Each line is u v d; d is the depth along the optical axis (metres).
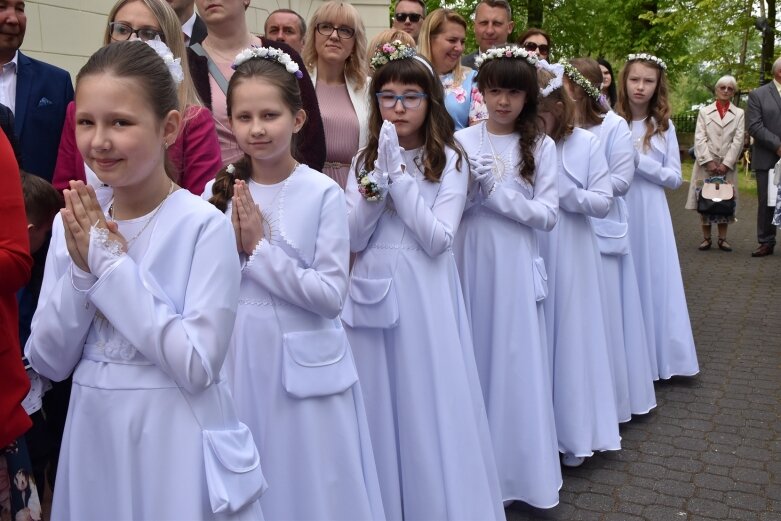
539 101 3.69
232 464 1.83
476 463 2.90
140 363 1.83
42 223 2.64
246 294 2.43
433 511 2.87
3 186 1.96
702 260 9.48
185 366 1.75
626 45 19.81
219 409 1.89
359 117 4.04
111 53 1.77
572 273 3.86
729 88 9.62
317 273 2.40
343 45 3.96
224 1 3.40
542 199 3.44
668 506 3.46
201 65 3.35
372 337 2.98
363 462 2.55
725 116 9.76
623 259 4.60
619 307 4.40
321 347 2.43
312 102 3.46
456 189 3.05
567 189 3.83
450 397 2.89
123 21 2.66
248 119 2.45
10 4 3.21
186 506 1.78
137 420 1.80
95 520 1.85
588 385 3.90
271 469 2.41
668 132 5.24
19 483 2.22
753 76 16.62
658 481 3.71
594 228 4.38
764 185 9.46
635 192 5.12
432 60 4.75
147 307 1.74
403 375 2.92
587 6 18.67
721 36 16.72
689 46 20.52
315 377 2.40
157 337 1.73
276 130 2.43
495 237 3.43
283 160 2.53
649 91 5.10
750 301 7.38
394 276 2.94
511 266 3.42
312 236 2.46
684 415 4.59
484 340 3.48
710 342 6.08
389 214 3.00
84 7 5.72
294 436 2.40
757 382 5.14
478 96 4.40
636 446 4.14
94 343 1.88
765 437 4.23
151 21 2.67
